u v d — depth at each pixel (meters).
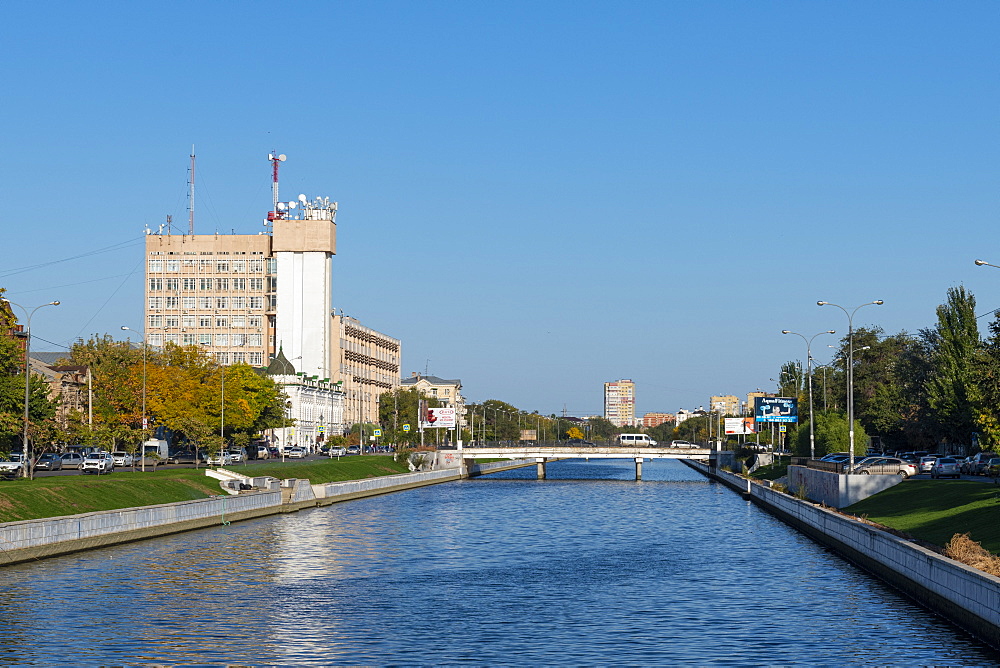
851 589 60.72
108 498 87.25
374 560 76.38
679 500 149.38
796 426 185.12
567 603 57.78
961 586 46.06
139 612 53.72
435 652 45.19
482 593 61.31
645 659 43.75
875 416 165.00
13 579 62.28
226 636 48.22
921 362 163.38
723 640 47.41
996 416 65.81
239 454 163.00
